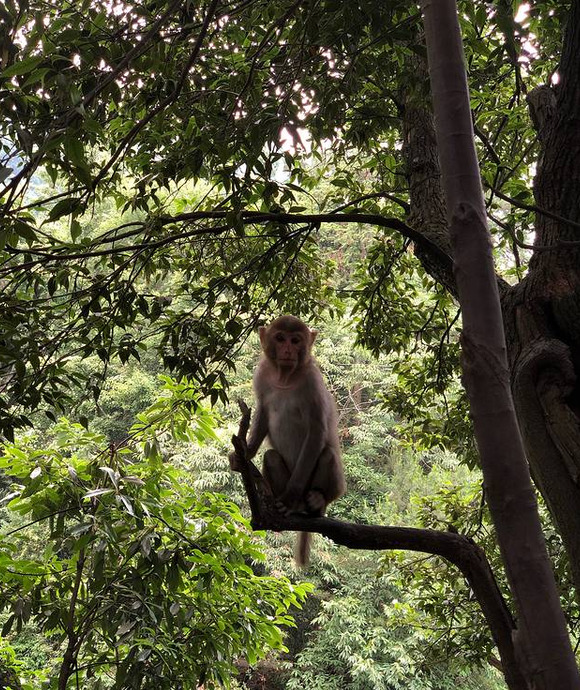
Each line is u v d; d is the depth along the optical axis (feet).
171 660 18.69
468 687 55.77
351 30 13.64
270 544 64.64
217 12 14.84
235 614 20.84
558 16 15.88
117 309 16.88
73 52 11.78
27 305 15.06
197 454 58.85
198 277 21.40
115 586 19.26
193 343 16.89
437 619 28.58
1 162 9.00
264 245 21.42
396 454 73.15
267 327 16.20
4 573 20.06
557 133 14.15
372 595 63.82
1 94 9.71
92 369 65.62
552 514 12.63
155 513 20.33
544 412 12.83
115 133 19.44
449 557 12.67
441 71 7.97
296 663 60.95
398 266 27.96
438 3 8.08
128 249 16.33
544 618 6.84
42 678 23.72
